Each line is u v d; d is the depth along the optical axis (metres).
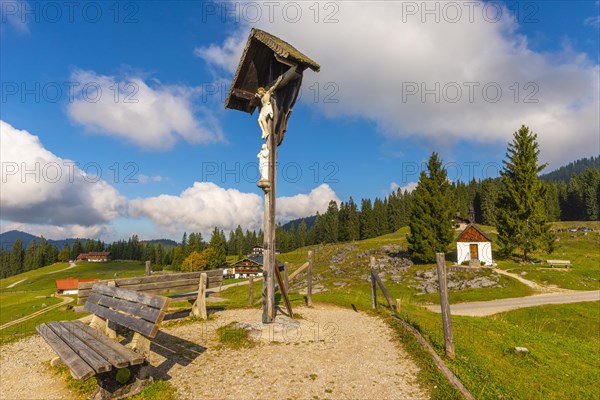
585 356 8.90
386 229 109.38
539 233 43.16
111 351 5.04
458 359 6.84
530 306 23.28
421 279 35.69
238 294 33.09
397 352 7.17
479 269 37.25
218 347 7.28
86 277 106.50
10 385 5.98
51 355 7.50
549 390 6.39
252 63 9.58
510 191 44.59
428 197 46.69
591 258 47.62
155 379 5.62
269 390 5.34
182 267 83.06
